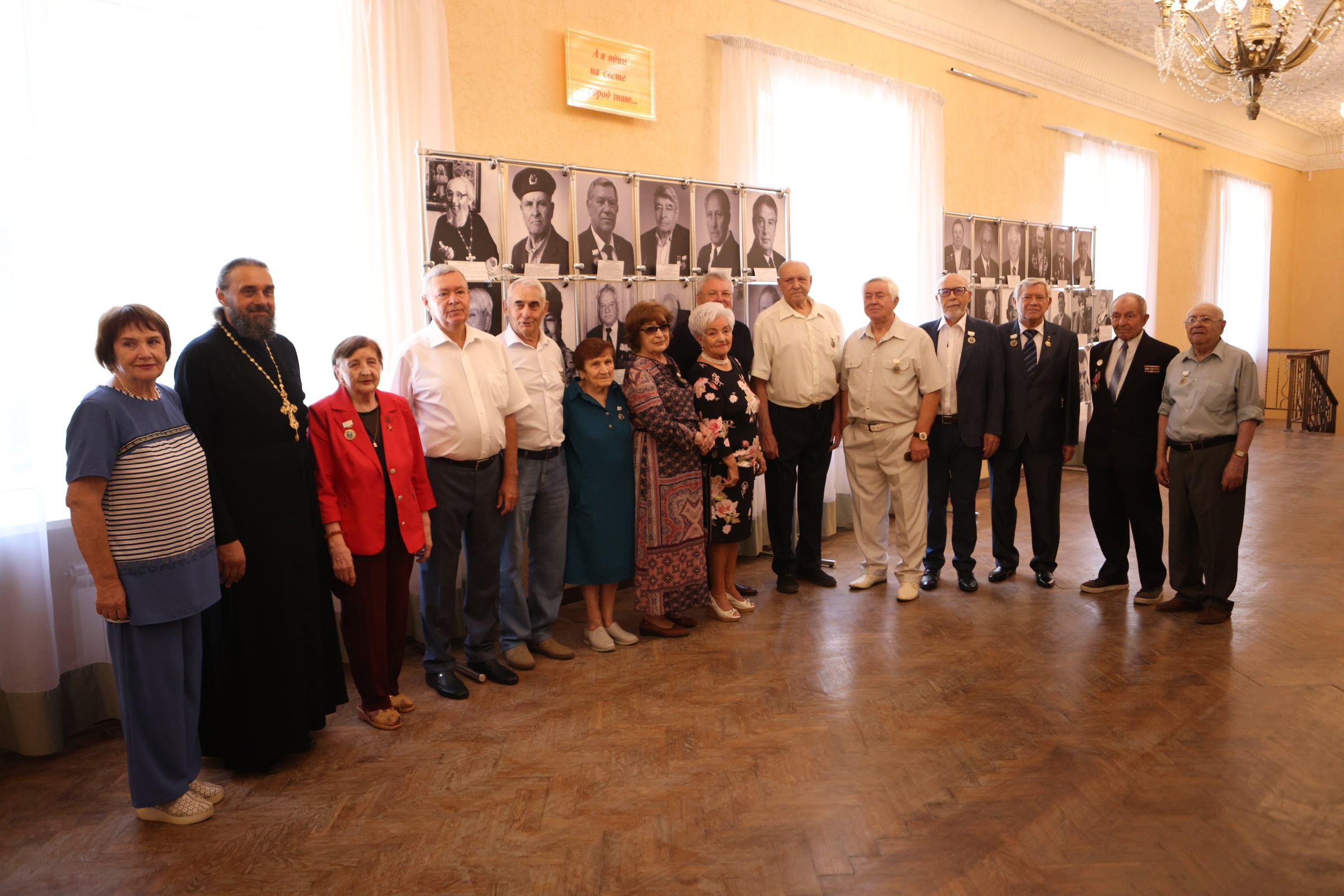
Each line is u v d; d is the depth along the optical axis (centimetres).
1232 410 407
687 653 387
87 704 324
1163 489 752
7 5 288
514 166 411
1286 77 971
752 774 278
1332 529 597
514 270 414
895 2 645
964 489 471
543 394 370
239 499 270
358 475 303
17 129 292
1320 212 1338
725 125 530
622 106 488
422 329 382
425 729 316
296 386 289
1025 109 800
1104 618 425
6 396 288
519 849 239
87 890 225
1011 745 295
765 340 457
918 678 354
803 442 467
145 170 327
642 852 237
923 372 451
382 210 387
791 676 358
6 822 260
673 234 479
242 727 279
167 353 244
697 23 527
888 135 638
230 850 242
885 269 643
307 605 289
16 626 294
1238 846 235
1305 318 1366
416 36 395
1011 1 725
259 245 358
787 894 218
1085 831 244
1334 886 218
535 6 451
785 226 536
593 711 328
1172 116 1021
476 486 343
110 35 315
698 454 403
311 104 369
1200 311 408
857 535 484
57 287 307
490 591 358
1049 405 466
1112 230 923
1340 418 1331
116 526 237
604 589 398
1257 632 402
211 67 342
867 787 269
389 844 243
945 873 225
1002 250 743
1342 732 301
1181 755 286
